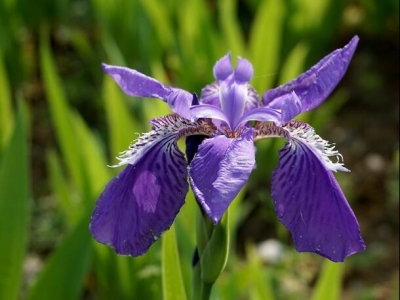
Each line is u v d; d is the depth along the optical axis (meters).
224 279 0.58
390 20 1.04
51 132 0.94
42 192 0.83
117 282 0.59
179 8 0.89
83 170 0.59
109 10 0.89
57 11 1.04
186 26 0.80
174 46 0.82
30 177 0.86
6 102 0.65
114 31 0.89
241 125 0.38
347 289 0.71
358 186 0.83
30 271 0.71
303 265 0.73
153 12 0.83
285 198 0.37
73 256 0.50
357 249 0.36
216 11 1.07
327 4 0.90
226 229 0.39
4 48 0.92
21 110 0.50
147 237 0.36
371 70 1.01
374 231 0.78
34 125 0.95
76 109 0.95
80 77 1.00
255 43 0.75
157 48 0.85
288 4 0.88
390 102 0.96
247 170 0.35
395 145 0.89
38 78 1.03
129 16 0.88
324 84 0.39
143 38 0.85
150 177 0.37
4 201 0.50
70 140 0.59
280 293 0.68
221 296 0.50
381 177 0.84
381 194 0.82
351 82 0.99
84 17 1.11
